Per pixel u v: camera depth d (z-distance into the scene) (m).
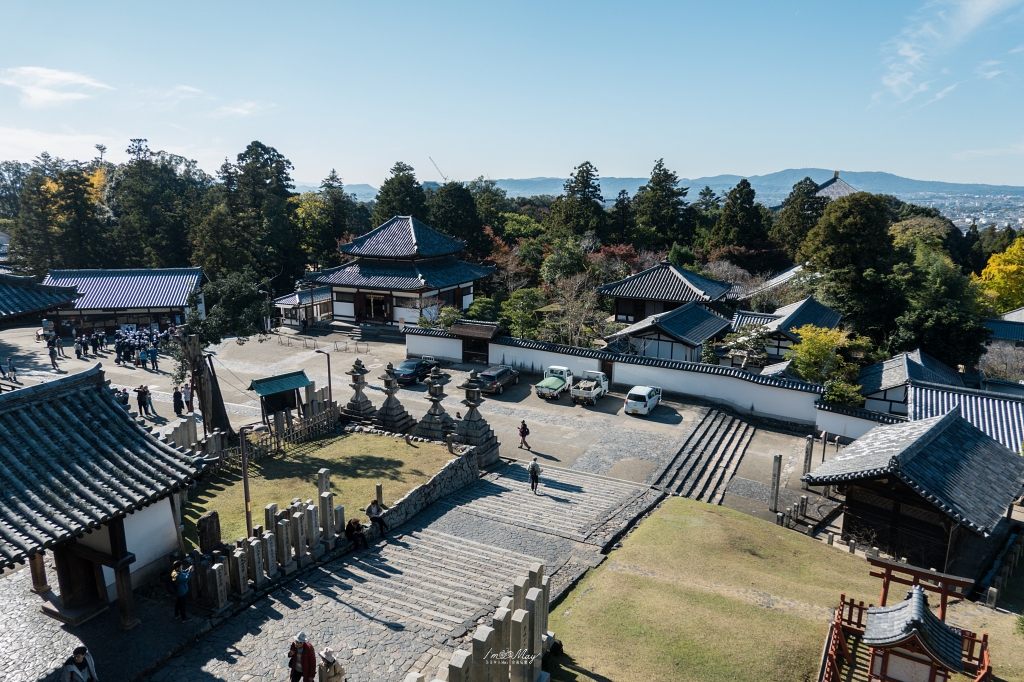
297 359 47.78
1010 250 75.25
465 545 20.42
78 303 54.56
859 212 55.44
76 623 14.65
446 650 13.88
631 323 59.88
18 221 70.19
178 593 14.64
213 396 25.91
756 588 17.94
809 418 36.66
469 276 64.62
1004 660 15.23
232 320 43.16
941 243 82.00
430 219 84.88
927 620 12.26
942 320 49.75
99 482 13.61
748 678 13.41
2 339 50.75
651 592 17.28
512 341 45.59
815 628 15.72
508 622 11.59
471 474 27.48
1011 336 59.03
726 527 23.14
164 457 15.02
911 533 21.52
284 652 13.88
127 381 39.34
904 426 25.94
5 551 11.33
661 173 94.31
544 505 24.81
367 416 32.44
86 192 74.00
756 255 83.75
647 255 81.00
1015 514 26.44
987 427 29.47
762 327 46.84
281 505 21.91
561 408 38.62
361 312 60.25
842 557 21.78
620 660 13.87
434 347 48.44
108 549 14.62
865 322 54.91
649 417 37.19
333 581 17.31
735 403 38.91
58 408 14.92
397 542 20.34
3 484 12.67
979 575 21.23
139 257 77.69
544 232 96.19
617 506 24.97
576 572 18.88
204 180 118.06
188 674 13.13
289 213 88.88
